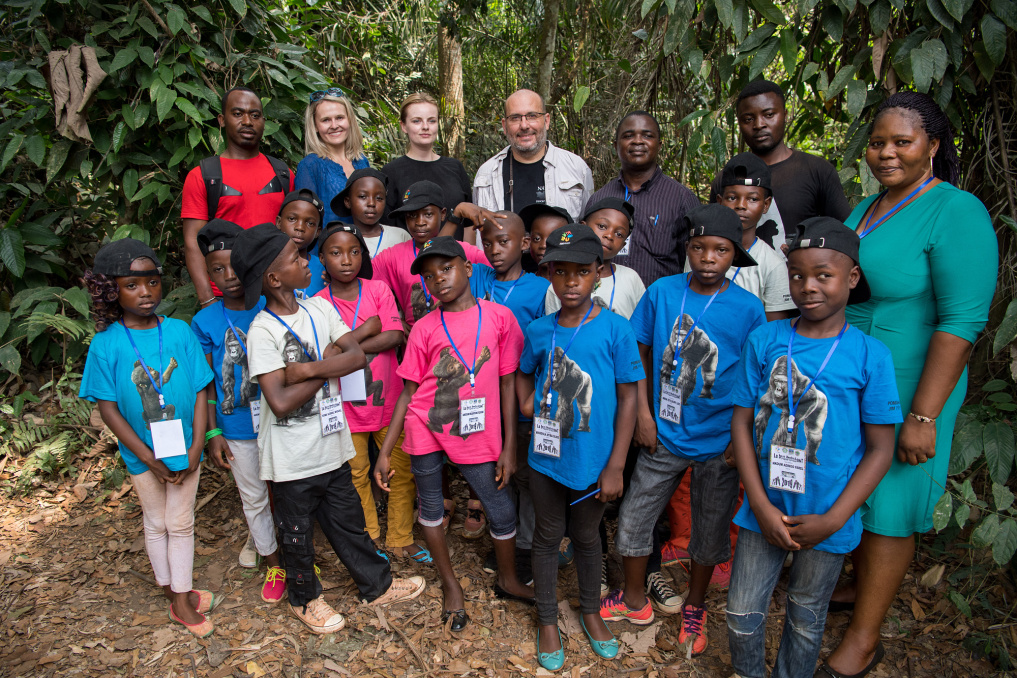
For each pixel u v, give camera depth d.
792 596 2.08
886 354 1.90
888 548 2.18
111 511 3.31
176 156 3.73
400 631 2.55
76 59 3.50
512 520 2.62
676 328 2.43
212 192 3.15
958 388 2.18
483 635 2.56
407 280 3.08
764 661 2.30
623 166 3.33
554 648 2.39
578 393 2.31
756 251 2.58
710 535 2.42
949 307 2.02
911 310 2.14
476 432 2.51
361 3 6.86
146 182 3.84
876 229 2.20
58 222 4.30
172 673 2.34
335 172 3.41
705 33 3.42
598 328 2.33
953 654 2.42
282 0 4.89
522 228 2.80
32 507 3.32
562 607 2.72
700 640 2.47
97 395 2.32
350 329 2.74
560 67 6.02
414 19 7.17
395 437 2.60
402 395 2.62
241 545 3.11
